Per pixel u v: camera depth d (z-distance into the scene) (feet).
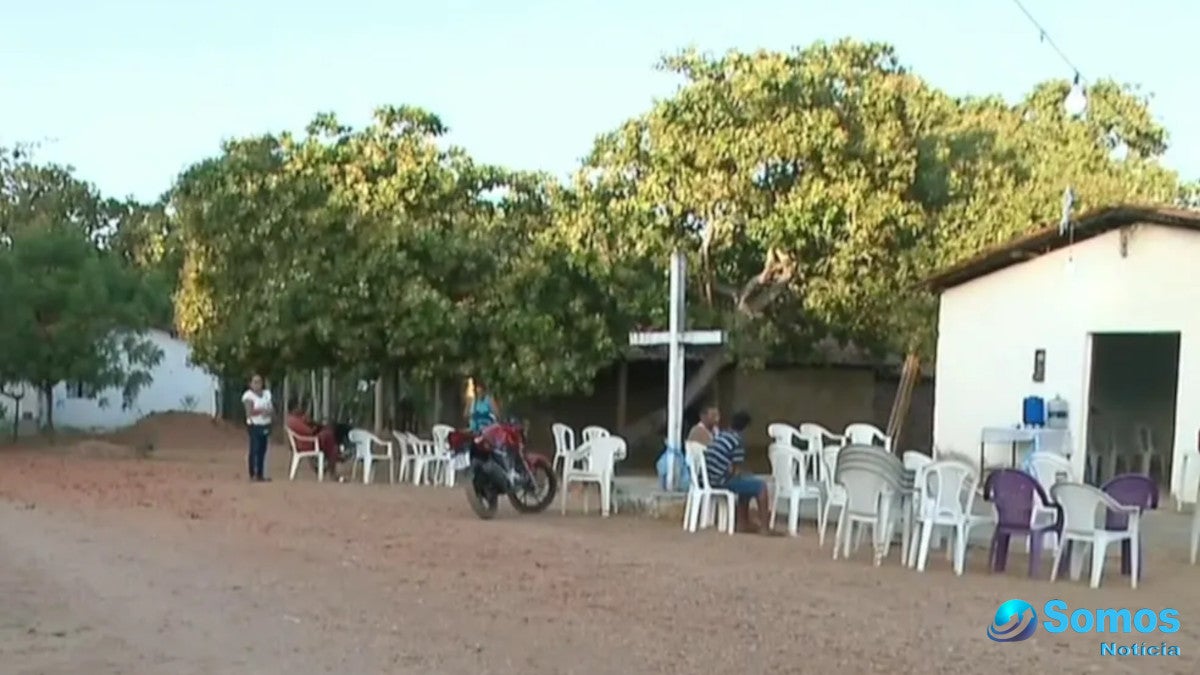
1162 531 47.06
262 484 66.23
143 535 44.70
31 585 34.14
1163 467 67.41
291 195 73.82
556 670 24.85
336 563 38.55
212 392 137.80
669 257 69.67
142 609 30.94
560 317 72.23
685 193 67.62
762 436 98.12
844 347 86.28
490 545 43.01
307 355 72.13
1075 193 75.31
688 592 33.78
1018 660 26.00
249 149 77.41
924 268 68.95
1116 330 56.70
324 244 71.87
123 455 90.22
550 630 28.63
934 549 41.83
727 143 66.18
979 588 34.73
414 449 70.28
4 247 99.60
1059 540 36.42
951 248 68.95
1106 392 68.08
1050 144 100.27
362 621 29.60
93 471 73.20
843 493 41.39
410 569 37.50
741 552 41.81
